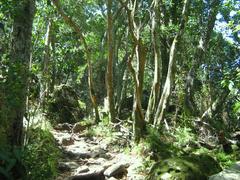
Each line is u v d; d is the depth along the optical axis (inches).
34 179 252.7
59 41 764.0
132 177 338.6
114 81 786.8
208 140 549.0
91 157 398.0
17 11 279.3
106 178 338.0
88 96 711.1
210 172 311.7
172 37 615.2
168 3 678.5
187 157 323.0
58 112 620.1
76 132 539.8
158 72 521.3
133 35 453.4
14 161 227.8
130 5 571.5
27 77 290.8
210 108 711.1
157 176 297.4
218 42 762.2
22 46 301.1
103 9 814.5
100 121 559.8
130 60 453.7
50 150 351.9
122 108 765.3
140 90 468.8
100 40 821.9
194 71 689.6
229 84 304.0
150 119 527.2
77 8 760.3
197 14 709.3
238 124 831.7
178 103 662.5
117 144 455.8
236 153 481.4
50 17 564.7
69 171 338.6
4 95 261.9
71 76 998.4
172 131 517.0
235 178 273.3
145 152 411.8
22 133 291.4
